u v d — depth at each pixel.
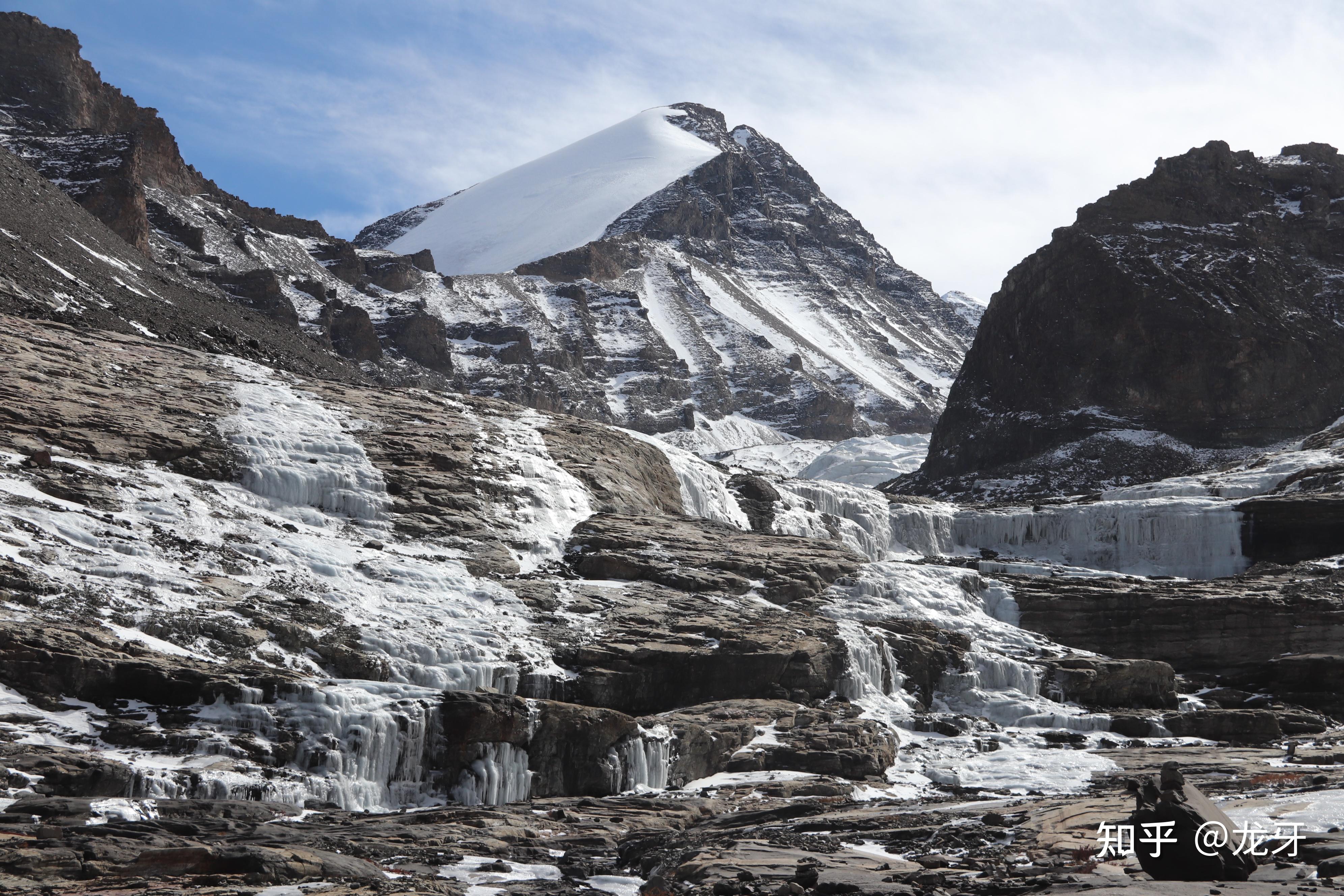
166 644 34.44
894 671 46.53
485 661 38.50
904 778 37.59
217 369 60.72
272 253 197.38
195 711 31.48
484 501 53.28
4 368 50.72
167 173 199.50
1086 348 121.25
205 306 105.62
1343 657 50.53
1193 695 50.78
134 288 90.88
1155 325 117.44
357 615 40.09
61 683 30.94
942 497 117.12
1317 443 92.00
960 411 132.62
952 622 50.94
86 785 26.59
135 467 46.72
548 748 33.84
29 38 169.25
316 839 22.91
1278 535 67.81
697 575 50.28
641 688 40.09
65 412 48.47
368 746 31.45
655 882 20.22
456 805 32.16
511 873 22.12
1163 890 15.34
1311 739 44.38
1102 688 47.94
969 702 46.62
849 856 21.20
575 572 50.19
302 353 110.44
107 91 185.12
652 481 64.38
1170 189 128.62
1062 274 125.31
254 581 40.47
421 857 22.78
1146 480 109.94
